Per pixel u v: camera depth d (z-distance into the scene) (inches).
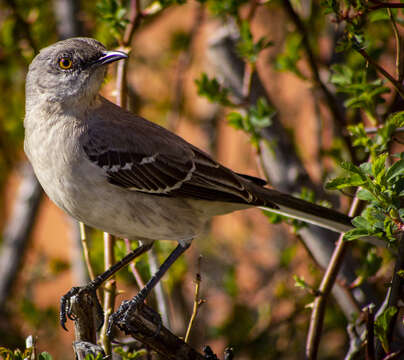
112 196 313.1
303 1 467.8
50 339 446.0
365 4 255.0
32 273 492.1
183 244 340.5
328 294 316.5
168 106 539.5
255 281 492.4
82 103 319.6
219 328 430.3
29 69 330.0
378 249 402.9
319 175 443.8
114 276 337.4
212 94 364.8
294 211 335.3
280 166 428.8
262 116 357.7
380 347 254.5
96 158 311.3
